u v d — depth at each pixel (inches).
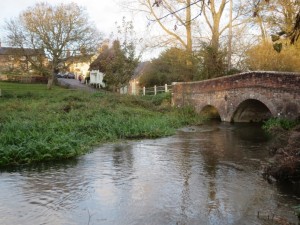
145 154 514.9
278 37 175.6
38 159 470.3
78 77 2965.1
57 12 1854.1
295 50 938.1
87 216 284.5
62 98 1208.8
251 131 757.9
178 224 269.4
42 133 574.9
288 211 291.9
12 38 1828.2
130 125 723.4
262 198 322.7
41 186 360.5
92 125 681.6
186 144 599.8
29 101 1179.3
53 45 1852.9
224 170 422.0
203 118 989.8
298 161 379.2
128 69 1504.7
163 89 1482.5
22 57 1891.0
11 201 316.8
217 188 352.2
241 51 1148.5
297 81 693.3
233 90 896.9
